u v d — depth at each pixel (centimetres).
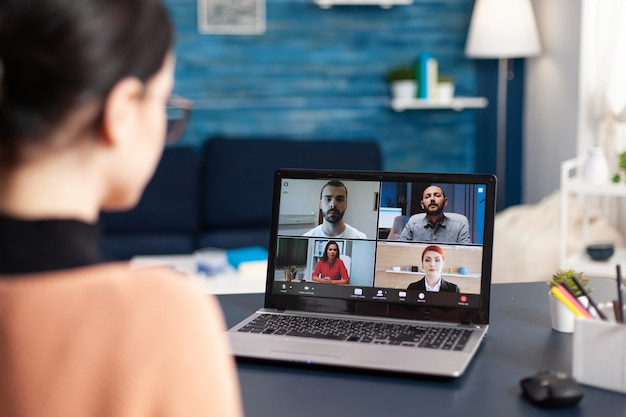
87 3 56
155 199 431
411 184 149
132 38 57
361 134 487
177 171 437
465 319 144
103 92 57
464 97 491
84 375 54
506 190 505
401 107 463
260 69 474
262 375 123
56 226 56
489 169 500
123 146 59
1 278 55
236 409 61
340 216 152
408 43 482
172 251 411
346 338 135
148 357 55
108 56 56
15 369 54
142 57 58
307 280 152
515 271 380
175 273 61
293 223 154
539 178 481
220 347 59
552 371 115
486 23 441
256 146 448
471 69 489
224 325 148
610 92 379
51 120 56
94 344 55
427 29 483
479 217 145
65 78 55
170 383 55
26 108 56
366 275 149
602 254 345
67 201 58
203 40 468
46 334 55
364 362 122
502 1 438
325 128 484
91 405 54
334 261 151
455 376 117
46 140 57
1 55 56
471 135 496
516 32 436
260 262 318
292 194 155
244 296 170
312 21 473
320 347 130
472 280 144
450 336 136
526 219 402
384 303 148
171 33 61
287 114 480
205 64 470
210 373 57
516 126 499
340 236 152
